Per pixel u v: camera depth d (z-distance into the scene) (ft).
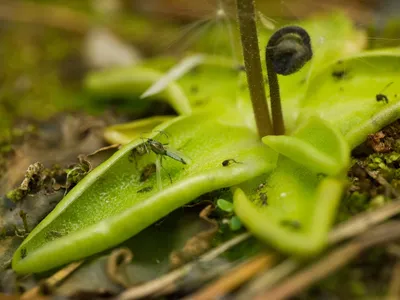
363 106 0.39
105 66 0.59
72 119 0.48
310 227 0.32
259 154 0.37
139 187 0.37
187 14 0.65
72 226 0.36
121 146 0.41
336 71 0.40
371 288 0.33
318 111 0.39
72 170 0.39
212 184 0.35
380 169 0.37
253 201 0.36
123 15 0.68
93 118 0.48
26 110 0.53
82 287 0.35
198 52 0.56
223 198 0.37
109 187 0.37
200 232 0.36
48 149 0.45
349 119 0.38
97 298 0.34
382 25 0.53
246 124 0.40
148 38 0.63
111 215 0.36
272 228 0.32
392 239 0.33
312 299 0.33
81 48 0.62
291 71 0.36
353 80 0.40
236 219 0.36
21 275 0.36
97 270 0.35
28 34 0.65
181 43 0.60
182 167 0.38
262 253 0.34
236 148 0.38
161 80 0.45
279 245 0.32
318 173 0.35
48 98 0.54
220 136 0.39
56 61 0.60
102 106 0.52
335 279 0.33
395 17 0.54
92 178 0.36
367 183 0.36
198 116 0.39
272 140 0.36
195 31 0.60
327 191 0.33
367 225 0.33
